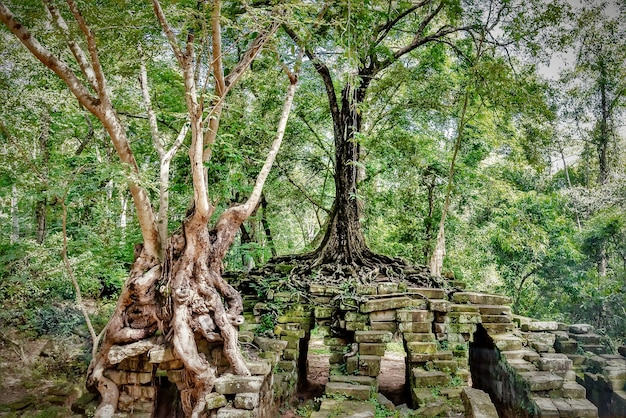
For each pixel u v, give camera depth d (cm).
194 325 771
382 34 1411
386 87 1423
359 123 1374
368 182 1669
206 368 741
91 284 1358
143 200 796
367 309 1007
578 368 903
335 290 1098
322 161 1891
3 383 971
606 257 1231
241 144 1332
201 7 780
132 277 806
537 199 1533
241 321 821
